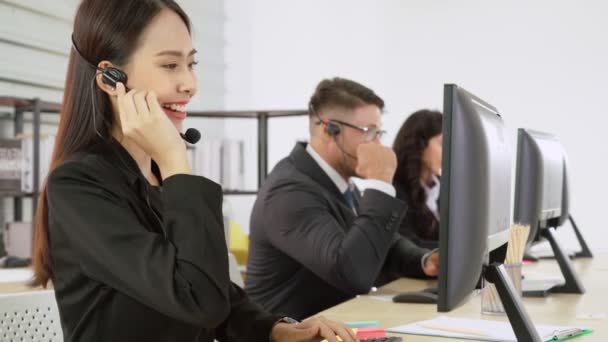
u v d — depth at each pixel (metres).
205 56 6.18
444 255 1.32
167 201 1.26
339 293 2.47
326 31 6.38
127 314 1.22
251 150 6.50
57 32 4.49
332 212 2.49
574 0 5.70
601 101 5.65
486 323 1.77
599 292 2.40
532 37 5.81
